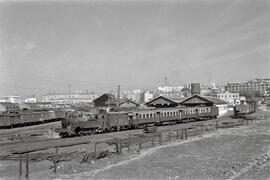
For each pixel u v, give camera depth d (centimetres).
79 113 4162
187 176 1952
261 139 3762
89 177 1933
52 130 4612
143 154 2759
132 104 9025
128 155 2711
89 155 2502
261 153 2828
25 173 2061
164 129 4788
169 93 14662
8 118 5469
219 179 1873
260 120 6844
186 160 2495
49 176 1967
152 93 14900
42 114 6781
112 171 2094
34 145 3088
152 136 3238
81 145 3197
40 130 4853
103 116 4334
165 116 5612
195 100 8156
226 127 5225
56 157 2139
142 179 1878
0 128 5391
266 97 15588
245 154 2777
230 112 9981
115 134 4072
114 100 9788
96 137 3762
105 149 2978
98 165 2306
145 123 5103
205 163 2380
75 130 3928
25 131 4788
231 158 2588
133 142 2906
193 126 5253
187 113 6291
